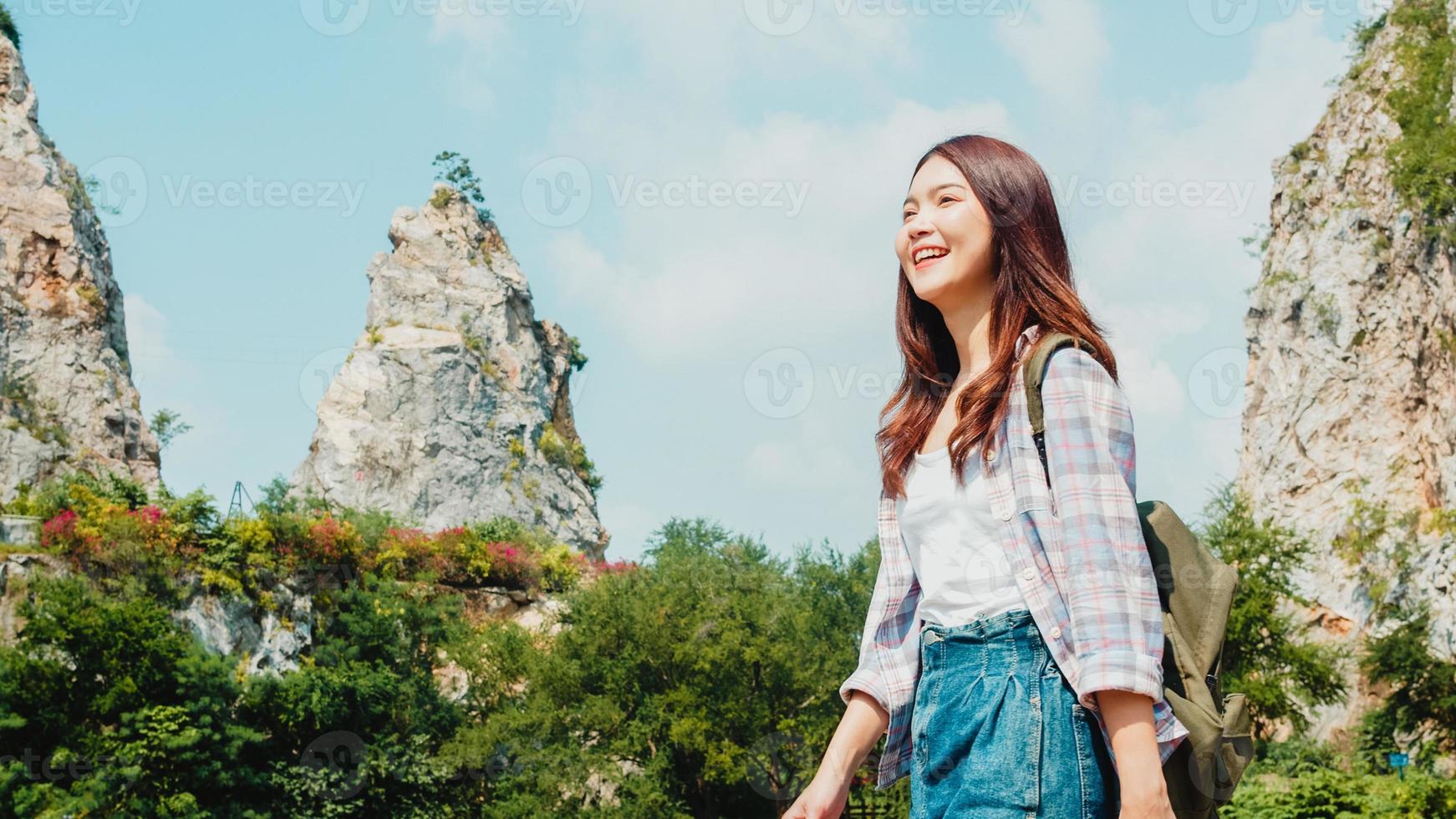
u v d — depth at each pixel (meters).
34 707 33.81
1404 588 54.34
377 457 97.31
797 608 41.25
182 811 33.62
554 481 104.69
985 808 1.64
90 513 42.19
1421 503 57.53
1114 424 1.73
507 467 101.00
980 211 1.89
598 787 39.59
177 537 42.88
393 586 46.56
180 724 35.31
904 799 30.33
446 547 52.59
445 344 101.88
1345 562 58.59
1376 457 60.31
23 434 65.31
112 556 40.56
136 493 46.56
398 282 105.75
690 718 37.81
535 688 41.16
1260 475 67.12
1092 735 1.64
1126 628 1.60
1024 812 1.62
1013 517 1.74
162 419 75.31
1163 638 1.64
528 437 104.62
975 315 1.93
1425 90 59.06
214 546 43.81
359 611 45.09
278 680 39.59
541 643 44.41
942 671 1.80
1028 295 1.84
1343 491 60.66
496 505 98.31
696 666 38.59
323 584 46.72
